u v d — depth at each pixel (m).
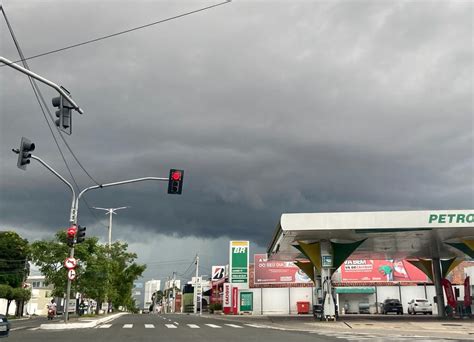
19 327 26.53
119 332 20.75
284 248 40.38
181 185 24.80
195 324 28.69
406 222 28.53
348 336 18.67
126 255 53.88
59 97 15.09
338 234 31.70
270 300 64.31
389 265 62.69
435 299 46.91
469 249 35.44
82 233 25.14
